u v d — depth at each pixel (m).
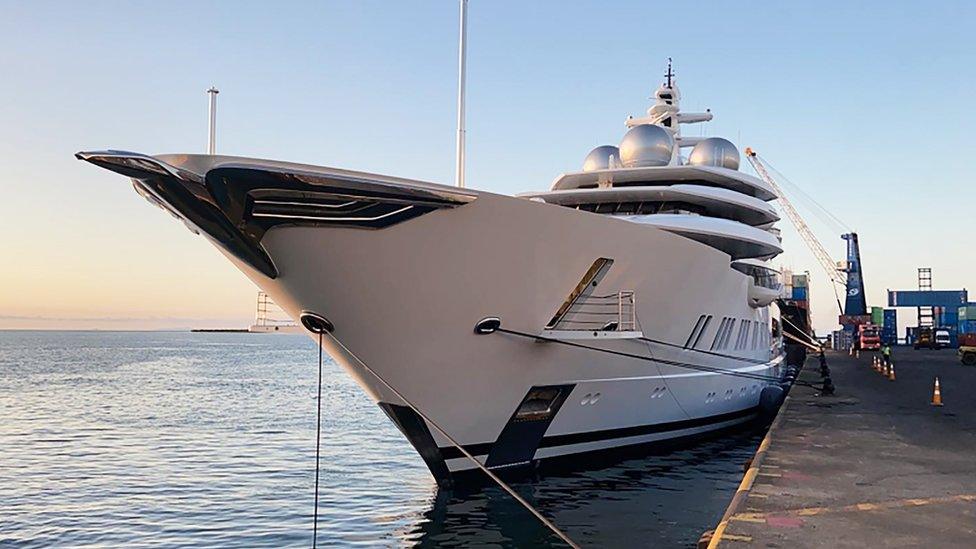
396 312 11.12
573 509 12.93
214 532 13.16
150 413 31.94
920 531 7.67
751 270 21.47
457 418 12.70
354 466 19.12
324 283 10.47
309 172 9.10
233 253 10.24
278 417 30.47
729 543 7.22
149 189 9.55
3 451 22.09
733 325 19.11
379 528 13.06
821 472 10.71
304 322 11.25
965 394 23.19
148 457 20.94
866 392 23.91
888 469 10.94
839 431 14.87
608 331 13.26
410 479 17.31
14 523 13.89
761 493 9.35
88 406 34.97
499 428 13.31
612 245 12.94
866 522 7.99
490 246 11.28
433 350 11.78
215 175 8.83
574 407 14.31
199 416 30.80
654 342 15.17
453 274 11.19
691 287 15.56
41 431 26.38
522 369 12.86
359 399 39.19
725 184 20.11
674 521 12.33
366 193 9.59
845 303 80.25
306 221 9.71
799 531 7.64
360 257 10.35
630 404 15.55
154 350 132.00
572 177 19.88
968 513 8.39
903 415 17.58
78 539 12.90
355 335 11.23
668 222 17.28
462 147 14.15
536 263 11.98
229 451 21.91
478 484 13.53
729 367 19.36
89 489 16.69
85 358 93.12
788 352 41.75
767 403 22.27
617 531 11.78
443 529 11.90
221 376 58.72
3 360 86.12
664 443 17.48
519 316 12.26
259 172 8.88
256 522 13.72
